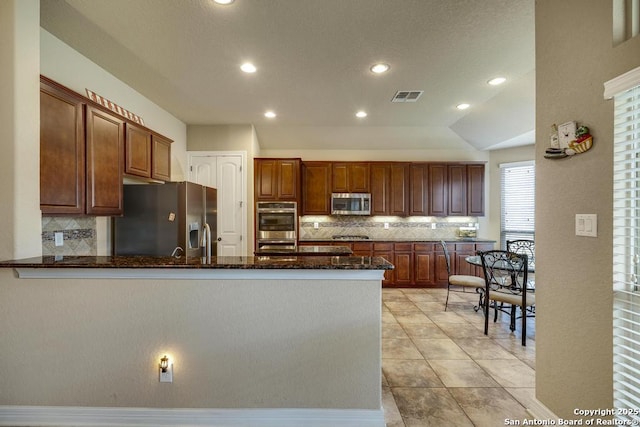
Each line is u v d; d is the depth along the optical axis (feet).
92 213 7.31
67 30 7.13
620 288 4.32
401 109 12.94
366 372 5.59
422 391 6.82
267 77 9.71
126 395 5.63
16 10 5.52
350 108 12.78
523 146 16.72
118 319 5.58
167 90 10.76
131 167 8.86
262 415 5.60
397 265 16.53
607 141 4.41
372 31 7.22
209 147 15.21
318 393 5.61
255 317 5.59
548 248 5.54
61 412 5.61
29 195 5.73
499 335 9.95
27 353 5.60
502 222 17.35
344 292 5.57
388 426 5.71
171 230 9.46
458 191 17.21
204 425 5.60
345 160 17.85
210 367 5.62
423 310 12.59
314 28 7.08
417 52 8.19
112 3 6.18
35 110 5.80
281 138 17.08
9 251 5.52
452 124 15.49
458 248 16.49
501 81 10.06
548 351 5.55
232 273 5.52
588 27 4.68
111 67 8.98
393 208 17.26
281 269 5.39
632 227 4.16
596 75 4.55
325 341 5.59
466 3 6.27
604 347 4.50
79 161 6.95
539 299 5.77
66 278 5.55
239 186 15.26
